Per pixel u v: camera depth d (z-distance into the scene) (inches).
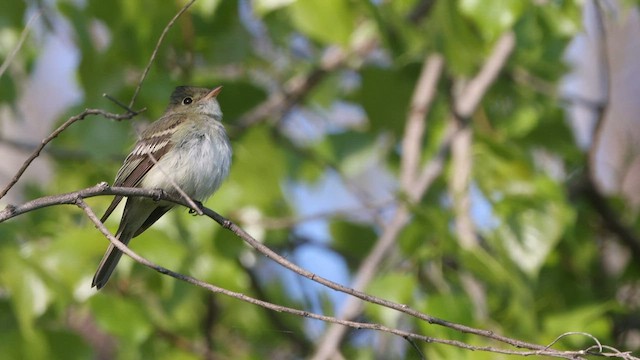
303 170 647.8
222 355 593.3
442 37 513.3
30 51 563.5
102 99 525.3
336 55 611.8
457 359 447.2
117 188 339.6
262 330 621.0
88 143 523.2
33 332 478.9
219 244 532.7
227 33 564.7
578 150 589.0
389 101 612.7
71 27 520.1
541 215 504.7
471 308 463.8
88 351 487.8
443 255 505.4
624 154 659.4
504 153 528.7
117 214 521.3
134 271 514.3
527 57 570.3
